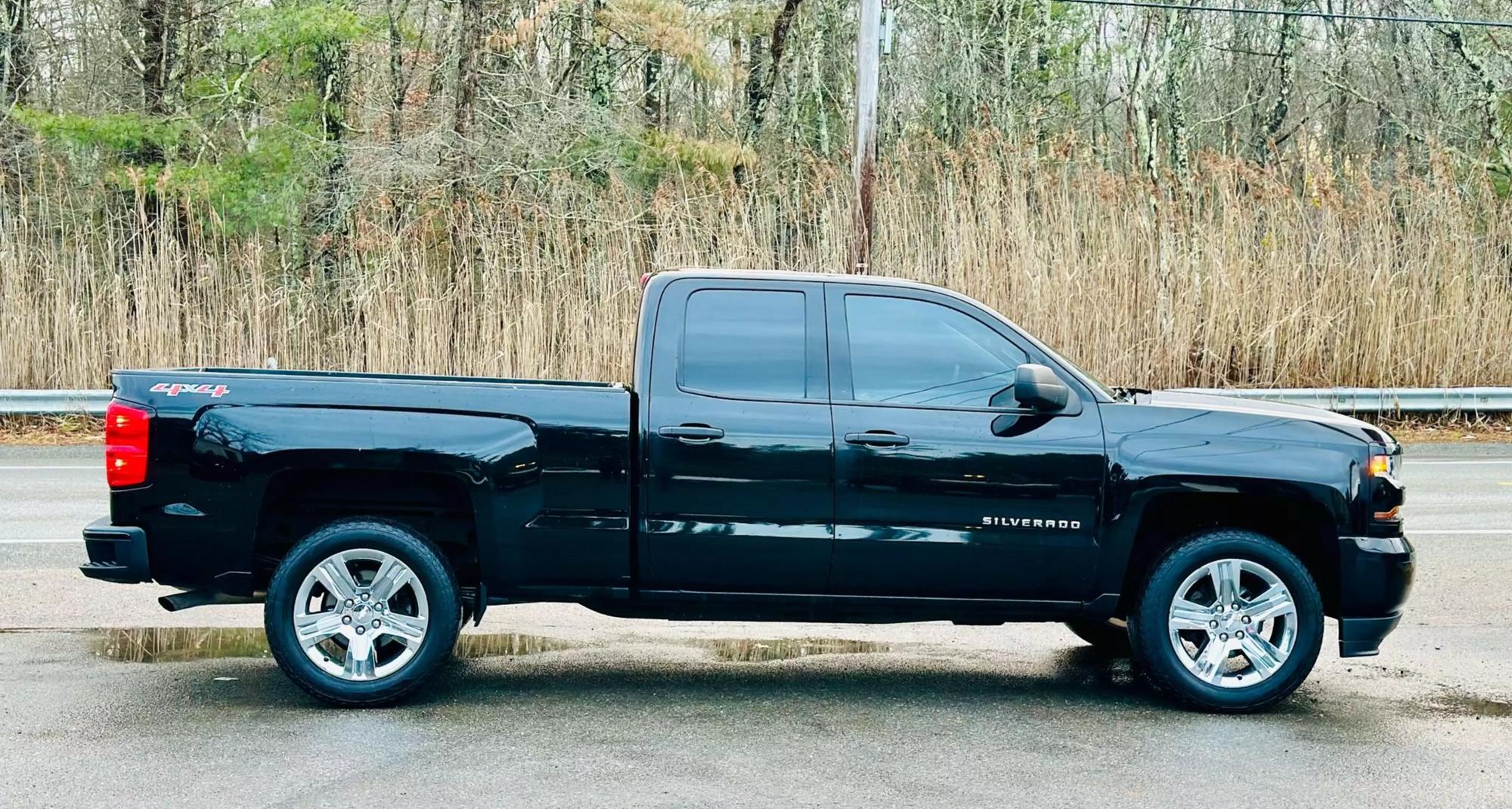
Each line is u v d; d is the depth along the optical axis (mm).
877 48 17719
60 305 17203
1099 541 5766
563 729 5445
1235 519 6148
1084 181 18344
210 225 19688
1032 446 5754
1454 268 18000
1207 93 32344
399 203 19562
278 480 5742
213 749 5121
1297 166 21906
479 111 21078
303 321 17797
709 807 4574
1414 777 4965
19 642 6730
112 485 5648
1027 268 17641
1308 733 5512
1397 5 29125
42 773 4820
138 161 20500
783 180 21438
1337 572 5832
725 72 24016
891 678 6328
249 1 21984
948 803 4641
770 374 5812
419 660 5664
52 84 23812
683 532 5711
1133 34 27859
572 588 5773
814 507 5723
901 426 5746
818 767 5020
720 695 5992
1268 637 5957
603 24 22203
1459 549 9617
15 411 16031
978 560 5754
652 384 5773
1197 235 18328
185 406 5664
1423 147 25953
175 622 7191
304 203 20906
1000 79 26906
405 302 17594
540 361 17422
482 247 17891
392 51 22875
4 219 18078
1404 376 17938
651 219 19719
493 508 5672
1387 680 6383
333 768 4918
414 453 5633
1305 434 5855
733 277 5938
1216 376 17969
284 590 5605
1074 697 6047
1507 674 6492
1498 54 26984
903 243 18250
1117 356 17641
